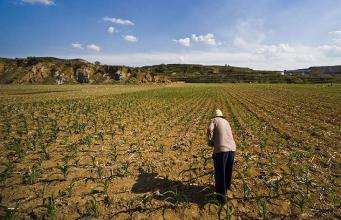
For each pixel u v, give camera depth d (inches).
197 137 650.2
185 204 320.5
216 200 315.6
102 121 842.2
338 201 325.1
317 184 371.6
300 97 1878.7
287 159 477.1
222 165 320.2
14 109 1111.6
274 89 3046.3
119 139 612.4
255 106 1350.9
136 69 5698.8
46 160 457.7
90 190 353.4
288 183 374.0
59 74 5113.2
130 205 320.5
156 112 1074.1
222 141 324.5
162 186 370.3
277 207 314.5
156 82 5388.8
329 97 1823.3
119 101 1525.6
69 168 423.2
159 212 307.4
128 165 440.1
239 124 820.6
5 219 280.4
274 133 691.4
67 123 788.0
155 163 454.9
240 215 301.3
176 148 549.0
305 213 301.6
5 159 458.9
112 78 5310.0
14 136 621.3
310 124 813.9
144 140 609.6
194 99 1775.3
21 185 362.3
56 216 296.4
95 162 453.7
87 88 3272.6
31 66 5251.0
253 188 361.7
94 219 292.5
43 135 630.5
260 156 492.4
